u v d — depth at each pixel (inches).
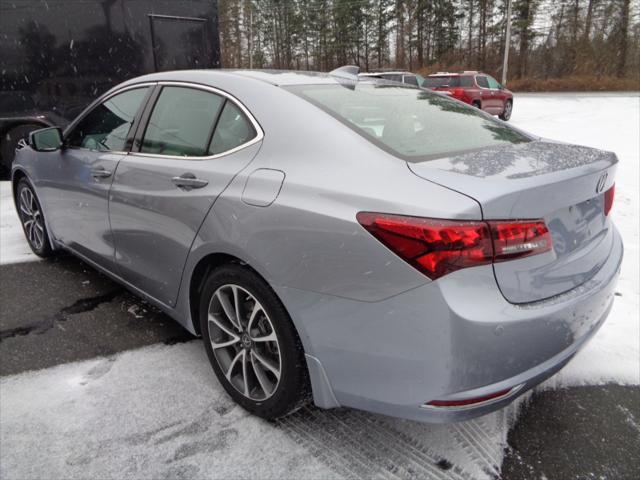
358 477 72.2
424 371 62.2
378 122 82.0
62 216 134.1
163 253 95.9
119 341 109.6
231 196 79.3
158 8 267.9
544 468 74.7
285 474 72.7
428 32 1950.1
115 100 117.3
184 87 99.4
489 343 60.3
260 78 92.5
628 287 133.3
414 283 60.6
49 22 243.4
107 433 80.9
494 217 60.3
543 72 1576.0
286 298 71.6
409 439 80.0
